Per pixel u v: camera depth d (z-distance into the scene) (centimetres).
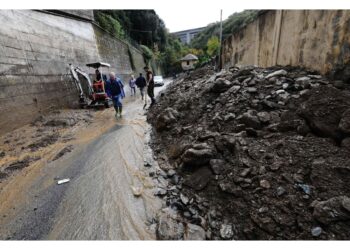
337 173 197
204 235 204
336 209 169
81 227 228
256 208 203
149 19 3659
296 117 288
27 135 563
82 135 548
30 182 327
